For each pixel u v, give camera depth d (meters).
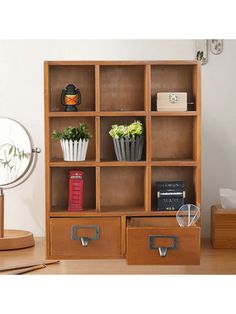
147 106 1.23
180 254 1.12
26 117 1.40
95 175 1.30
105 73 1.29
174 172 1.30
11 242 1.30
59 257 1.22
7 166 1.34
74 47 1.40
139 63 1.22
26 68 1.40
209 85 1.41
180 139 1.30
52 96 1.28
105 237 1.22
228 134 1.41
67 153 1.23
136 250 1.12
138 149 1.24
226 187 1.42
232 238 1.30
